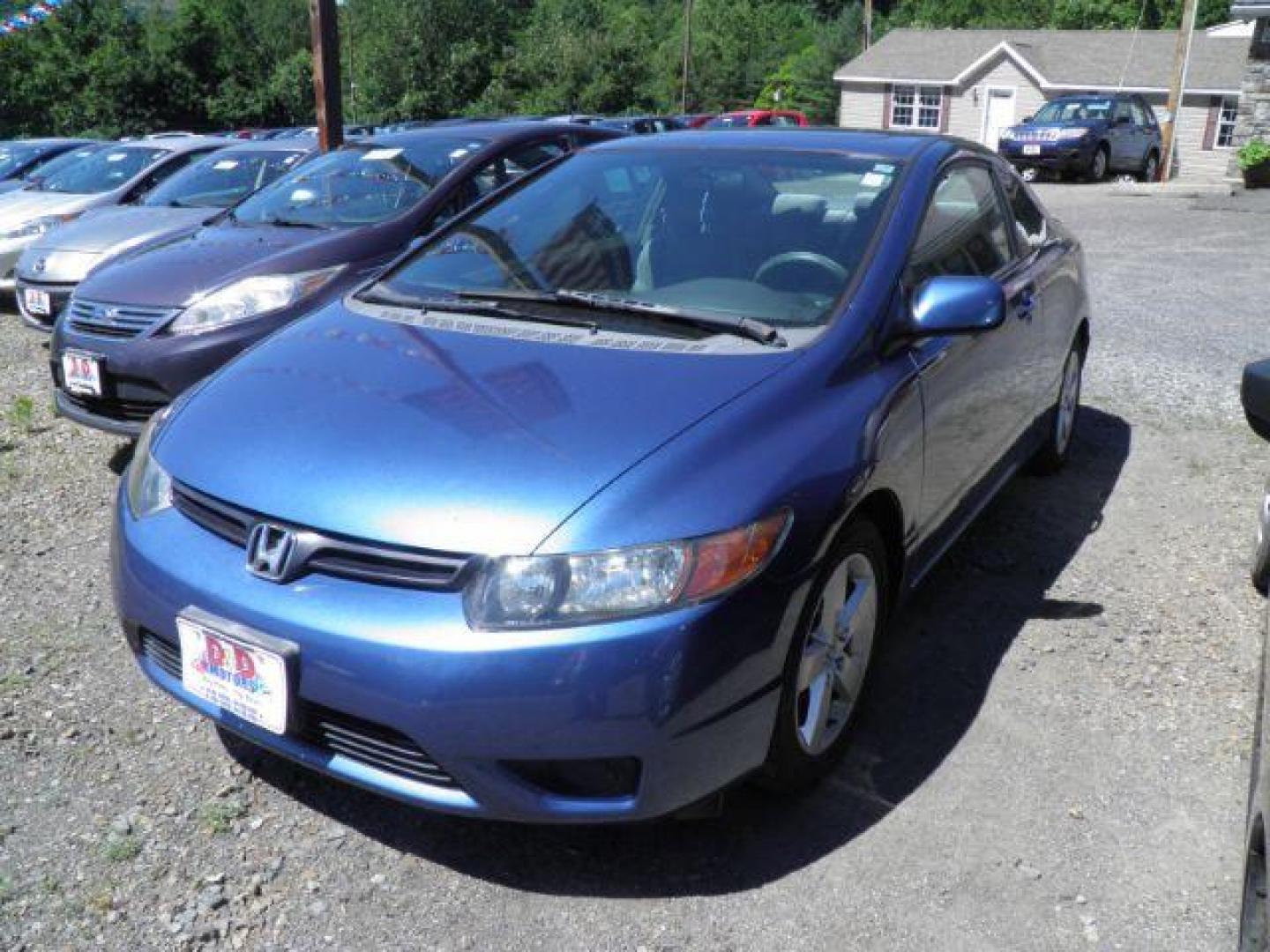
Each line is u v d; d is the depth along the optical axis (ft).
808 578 8.24
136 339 15.98
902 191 11.22
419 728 7.45
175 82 141.38
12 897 8.13
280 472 8.27
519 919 8.03
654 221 11.44
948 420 10.86
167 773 9.59
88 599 12.76
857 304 9.93
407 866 8.56
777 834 8.92
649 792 7.66
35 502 15.84
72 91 137.59
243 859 8.59
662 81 165.58
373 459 8.16
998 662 11.51
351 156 21.08
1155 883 8.38
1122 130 72.90
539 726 7.38
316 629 7.66
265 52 165.89
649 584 7.45
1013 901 8.20
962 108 116.57
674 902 8.20
